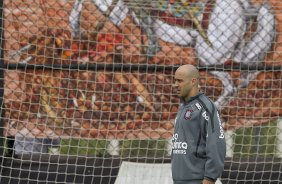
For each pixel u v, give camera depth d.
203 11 21.14
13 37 20.97
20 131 21.05
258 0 21.12
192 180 15.59
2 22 20.84
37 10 21.05
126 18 21.14
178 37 21.19
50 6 21.06
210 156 15.23
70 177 21.02
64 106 21.12
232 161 21.06
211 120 15.44
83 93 21.17
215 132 15.36
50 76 21.09
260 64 21.14
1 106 20.81
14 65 20.92
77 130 21.19
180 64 21.19
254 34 21.12
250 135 21.19
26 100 21.05
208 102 15.72
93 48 21.14
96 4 21.12
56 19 21.08
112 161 21.06
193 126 15.62
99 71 21.14
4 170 20.83
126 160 21.09
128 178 20.83
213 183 15.27
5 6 20.94
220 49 21.17
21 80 21.00
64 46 21.12
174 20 21.16
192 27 21.17
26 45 21.03
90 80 21.16
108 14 21.12
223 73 21.19
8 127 20.95
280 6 21.11
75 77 21.14
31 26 21.05
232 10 21.12
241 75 21.19
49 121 21.12
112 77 21.19
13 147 21.00
